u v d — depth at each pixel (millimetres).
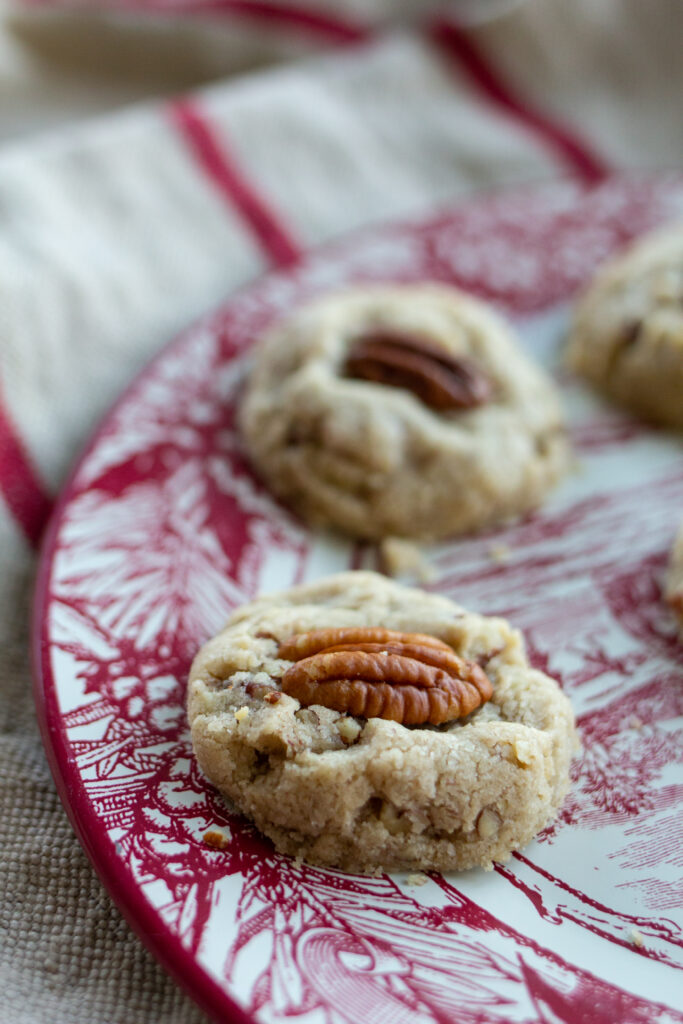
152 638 366
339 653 348
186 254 433
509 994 333
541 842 352
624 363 414
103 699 355
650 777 361
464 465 391
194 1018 336
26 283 406
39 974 340
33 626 365
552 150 466
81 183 431
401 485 390
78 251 419
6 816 354
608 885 348
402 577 388
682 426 412
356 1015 327
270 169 448
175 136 441
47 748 350
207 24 471
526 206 448
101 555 377
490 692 352
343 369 402
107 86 475
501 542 394
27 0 466
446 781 340
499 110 472
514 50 473
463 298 433
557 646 379
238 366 414
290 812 340
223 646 355
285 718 343
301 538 391
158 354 411
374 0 486
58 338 408
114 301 418
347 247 438
